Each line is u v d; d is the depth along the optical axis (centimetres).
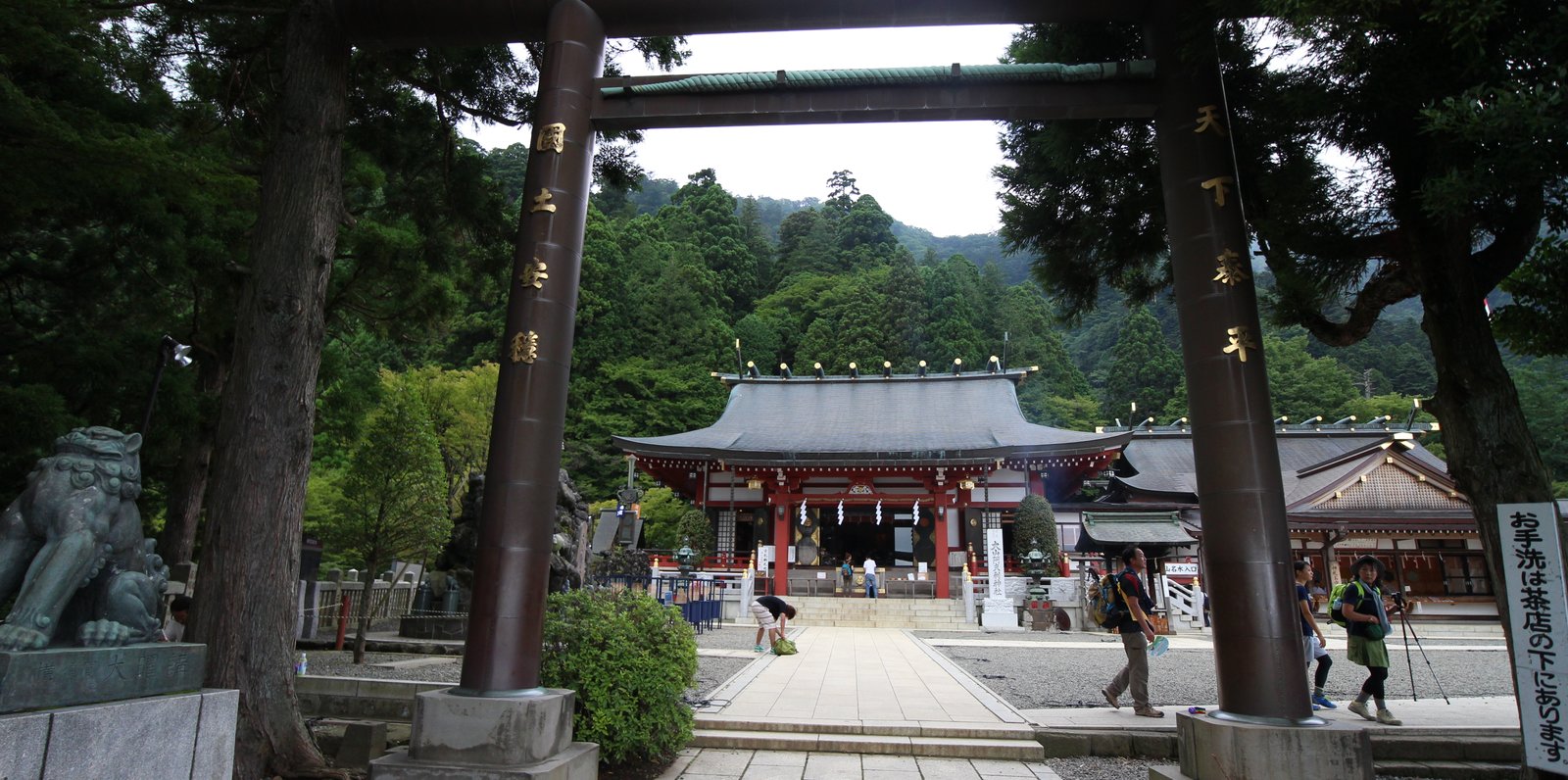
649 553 2823
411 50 982
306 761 575
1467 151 553
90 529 356
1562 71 407
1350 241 701
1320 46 589
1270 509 518
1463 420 590
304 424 632
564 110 618
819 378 3834
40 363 1029
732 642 1652
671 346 5641
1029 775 633
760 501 3081
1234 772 471
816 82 619
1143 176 853
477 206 1140
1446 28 510
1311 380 5806
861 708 820
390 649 1300
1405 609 1005
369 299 1477
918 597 2603
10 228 881
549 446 561
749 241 8750
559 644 610
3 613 446
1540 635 510
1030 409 5950
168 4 768
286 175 657
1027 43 911
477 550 539
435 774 470
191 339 1383
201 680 405
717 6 633
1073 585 2223
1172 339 7700
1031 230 958
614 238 5794
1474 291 610
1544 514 513
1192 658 1452
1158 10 616
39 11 692
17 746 290
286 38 693
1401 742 704
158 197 997
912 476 2898
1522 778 516
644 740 588
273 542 597
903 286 6144
